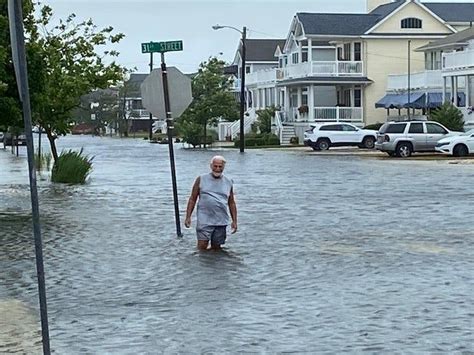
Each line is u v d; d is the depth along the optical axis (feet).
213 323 31.27
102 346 28.43
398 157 156.76
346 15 245.86
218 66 244.83
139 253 48.19
